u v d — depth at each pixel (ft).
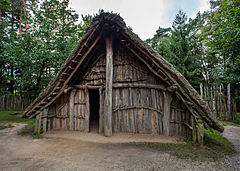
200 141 13.96
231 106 28.89
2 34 36.01
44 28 33.73
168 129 16.75
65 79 19.66
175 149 12.50
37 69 36.68
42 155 11.27
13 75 51.78
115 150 12.37
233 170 8.84
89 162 9.90
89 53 19.48
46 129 19.58
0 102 41.11
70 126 20.11
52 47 33.68
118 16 16.78
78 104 20.52
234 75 26.21
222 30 21.56
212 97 31.01
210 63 49.55
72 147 13.26
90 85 20.25
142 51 16.65
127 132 17.95
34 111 19.27
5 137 16.92
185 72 46.24
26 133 18.88
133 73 18.99
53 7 37.58
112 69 18.72
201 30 47.75
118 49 20.21
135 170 8.73
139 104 18.12
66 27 36.65
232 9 20.49
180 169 8.93
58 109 21.06
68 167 9.16
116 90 19.17
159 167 9.13
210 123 14.10
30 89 42.39
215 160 10.25
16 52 30.12
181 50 47.75
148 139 15.52
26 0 46.50
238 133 19.19
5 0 20.35
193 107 14.65
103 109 19.07
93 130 20.44
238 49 21.27
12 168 9.07
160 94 17.72
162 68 16.01
